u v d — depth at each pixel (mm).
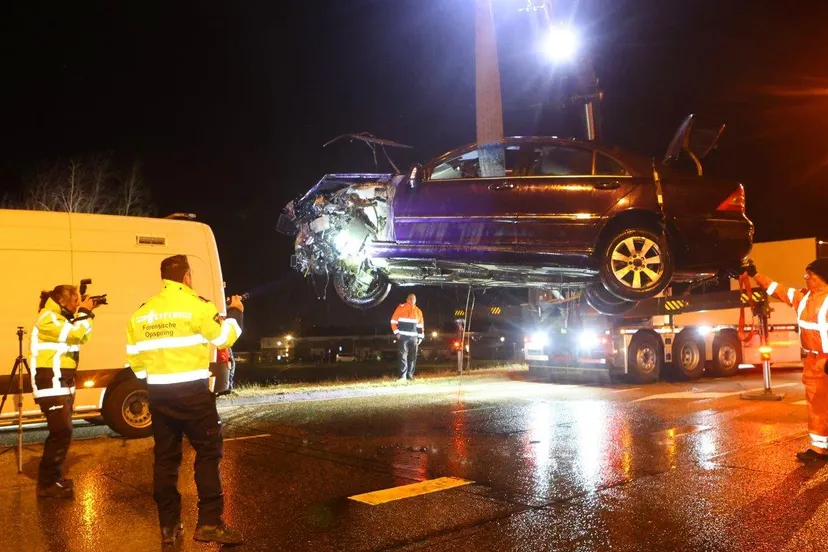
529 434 8109
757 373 16469
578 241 8234
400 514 5113
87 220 8375
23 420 7777
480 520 4949
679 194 8305
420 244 8641
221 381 8773
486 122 12242
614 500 5387
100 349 8250
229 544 4523
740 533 4598
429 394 12266
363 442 7785
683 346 14297
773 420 8797
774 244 16922
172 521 4609
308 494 5680
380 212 9195
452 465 6609
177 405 4512
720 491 5582
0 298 7754
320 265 9758
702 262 8445
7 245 7879
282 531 4781
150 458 7242
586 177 8430
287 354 38500
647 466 6445
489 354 25016
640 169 8414
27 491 5918
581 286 9578
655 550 4320
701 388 12766
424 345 31031
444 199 8641
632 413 9547
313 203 9641
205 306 4609
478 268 8766
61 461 5746
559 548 4383
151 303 4660
